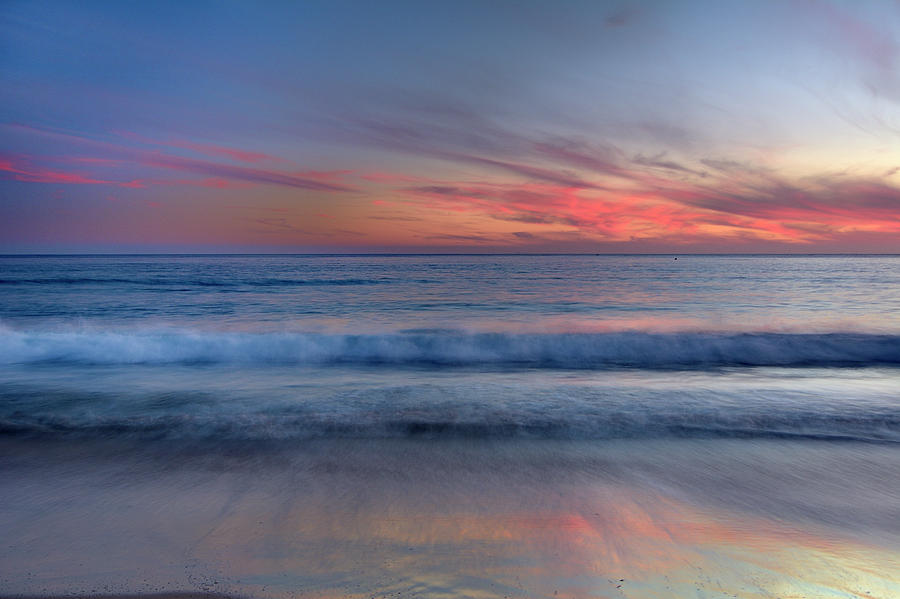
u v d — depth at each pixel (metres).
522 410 6.21
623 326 16.05
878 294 28.25
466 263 103.25
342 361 10.45
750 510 3.85
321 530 3.51
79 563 3.10
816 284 37.12
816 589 2.86
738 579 2.96
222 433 5.43
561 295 28.33
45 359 10.18
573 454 4.93
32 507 3.85
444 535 3.44
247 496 4.04
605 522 3.65
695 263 105.44
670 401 6.64
